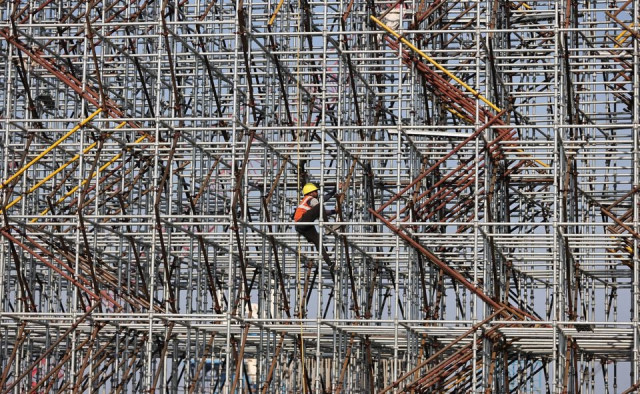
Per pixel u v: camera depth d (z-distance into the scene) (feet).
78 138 202.39
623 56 160.76
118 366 164.45
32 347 191.11
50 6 209.87
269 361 164.45
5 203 164.66
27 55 181.98
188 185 209.15
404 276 203.51
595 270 195.72
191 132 180.75
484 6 190.29
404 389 151.64
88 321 166.20
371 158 177.27
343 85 184.14
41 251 180.75
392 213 208.23
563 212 157.17
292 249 182.60
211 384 163.32
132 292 193.77
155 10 211.61
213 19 218.59
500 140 155.12
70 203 192.34
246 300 162.50
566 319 172.24
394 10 180.65
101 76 171.42
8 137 168.35
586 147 158.61
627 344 163.32
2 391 159.22
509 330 150.51
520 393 180.55
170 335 161.38
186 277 204.54
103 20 172.76
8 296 183.11
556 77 152.66
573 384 161.89
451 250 191.52
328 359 206.18
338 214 170.30
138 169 206.59
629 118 199.21
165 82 214.48
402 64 170.50
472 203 188.34
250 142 160.45
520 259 173.78
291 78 183.83
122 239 169.99
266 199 173.27
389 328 158.61
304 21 202.39
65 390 166.50
